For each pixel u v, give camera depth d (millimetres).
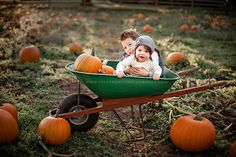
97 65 4707
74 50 10234
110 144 4863
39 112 5715
